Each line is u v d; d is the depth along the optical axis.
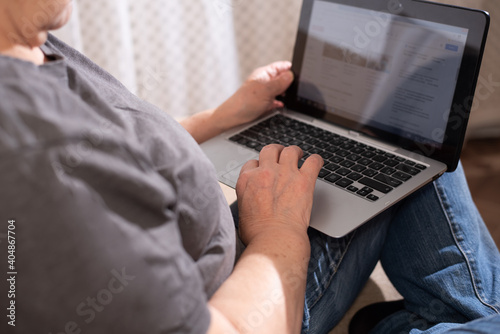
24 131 0.34
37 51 0.47
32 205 0.34
